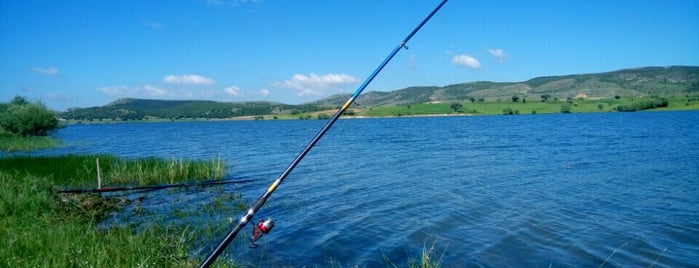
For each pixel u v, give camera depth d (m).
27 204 12.55
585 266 9.62
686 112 127.06
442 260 10.09
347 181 21.14
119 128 134.25
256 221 13.36
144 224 12.69
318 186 19.81
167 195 18.00
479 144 42.97
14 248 8.13
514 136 53.91
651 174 21.58
